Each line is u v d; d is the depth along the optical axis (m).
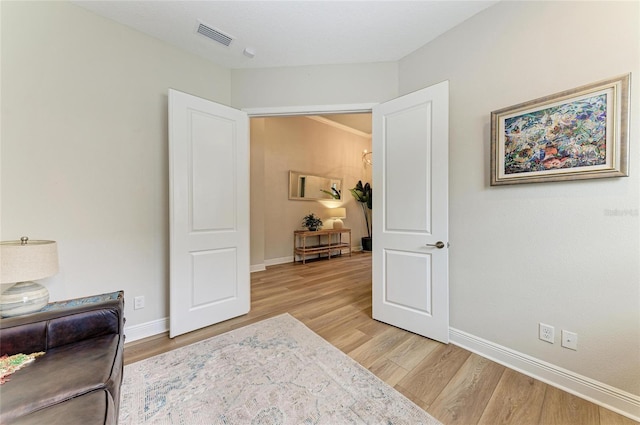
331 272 4.39
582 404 1.40
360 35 2.15
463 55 1.98
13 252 1.35
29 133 1.68
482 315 1.88
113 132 1.99
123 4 1.83
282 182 5.18
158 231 2.22
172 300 2.12
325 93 2.59
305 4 1.81
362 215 6.93
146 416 1.31
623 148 1.29
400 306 2.29
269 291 3.37
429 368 1.72
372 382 1.58
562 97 1.47
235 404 1.40
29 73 1.68
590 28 1.41
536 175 1.58
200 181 2.28
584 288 1.45
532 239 1.64
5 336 1.18
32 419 0.81
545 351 1.59
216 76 2.57
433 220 2.05
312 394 1.47
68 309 1.35
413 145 2.17
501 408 1.37
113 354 1.23
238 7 1.85
